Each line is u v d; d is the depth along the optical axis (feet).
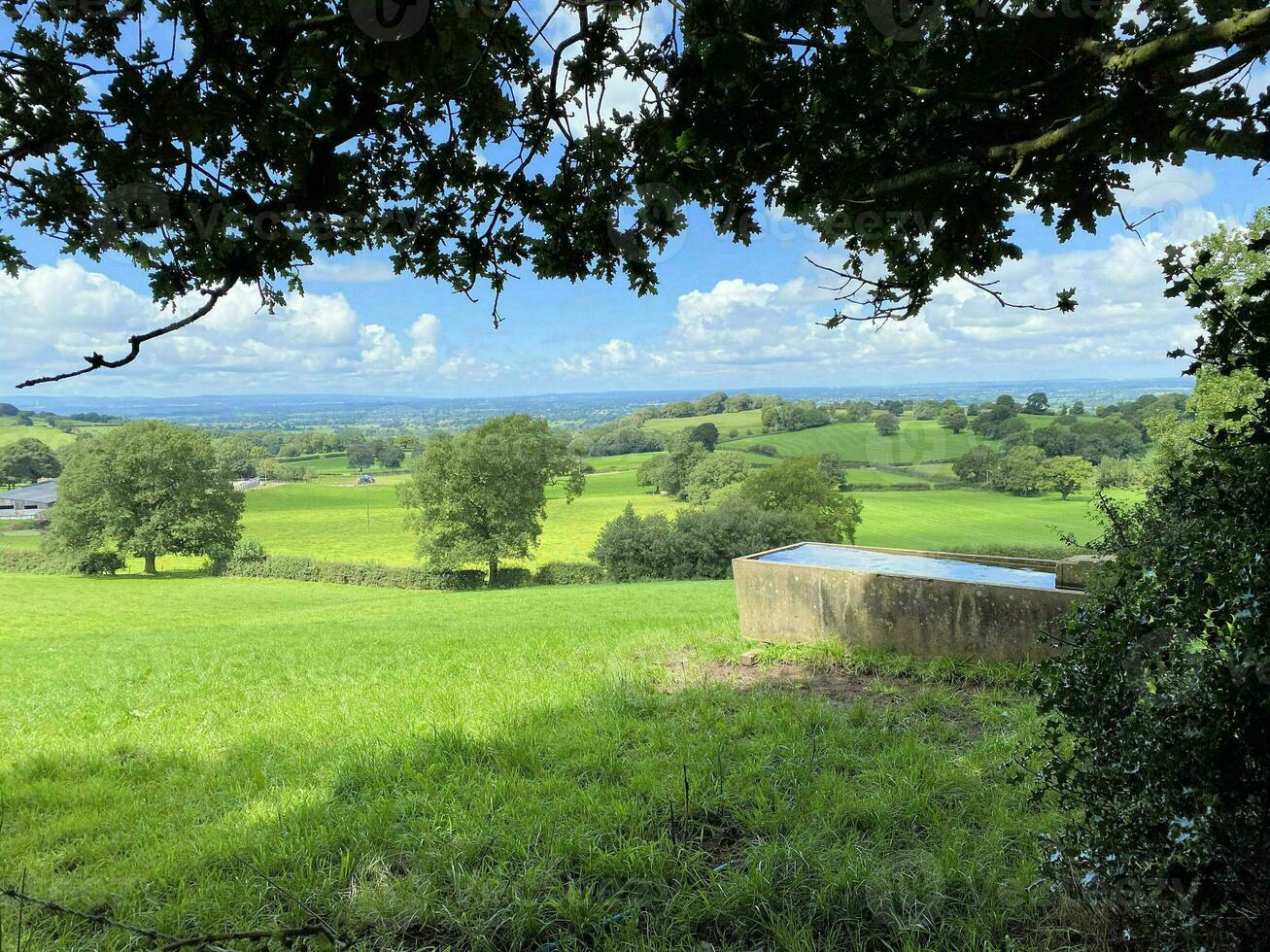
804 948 10.52
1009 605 24.48
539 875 12.41
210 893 12.26
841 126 6.21
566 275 8.61
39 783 18.53
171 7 6.30
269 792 17.03
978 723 20.17
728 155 6.65
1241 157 5.12
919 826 14.15
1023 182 6.37
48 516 219.82
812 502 163.12
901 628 26.99
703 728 20.20
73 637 76.28
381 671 32.89
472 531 189.67
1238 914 7.02
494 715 22.35
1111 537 11.93
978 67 5.59
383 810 15.12
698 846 13.58
